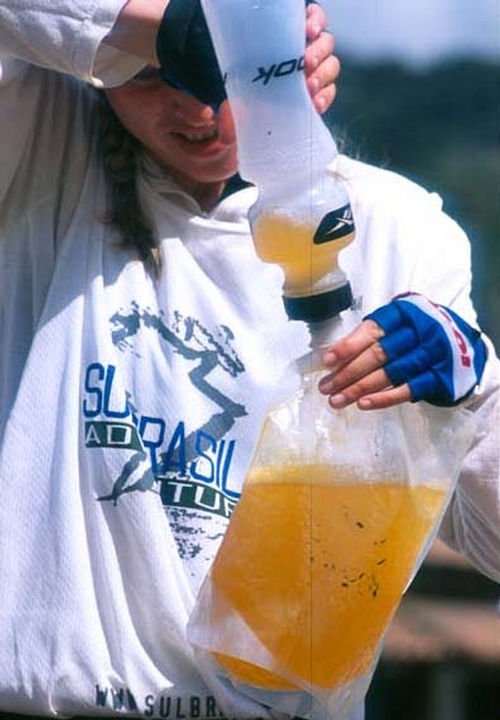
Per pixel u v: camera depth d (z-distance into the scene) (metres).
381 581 3.21
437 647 7.09
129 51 3.25
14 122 3.48
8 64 3.41
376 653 3.28
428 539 3.27
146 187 3.51
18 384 3.48
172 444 3.37
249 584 3.21
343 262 3.47
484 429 3.44
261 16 3.07
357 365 3.15
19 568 3.35
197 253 3.48
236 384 3.41
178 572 3.34
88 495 3.35
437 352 3.18
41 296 3.52
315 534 3.19
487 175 7.51
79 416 3.38
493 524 3.51
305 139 3.10
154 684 3.33
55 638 3.31
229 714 3.33
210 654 3.29
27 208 3.55
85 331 3.42
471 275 3.83
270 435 3.22
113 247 3.48
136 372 3.40
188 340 3.42
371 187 3.57
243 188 3.54
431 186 7.52
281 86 3.08
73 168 3.55
